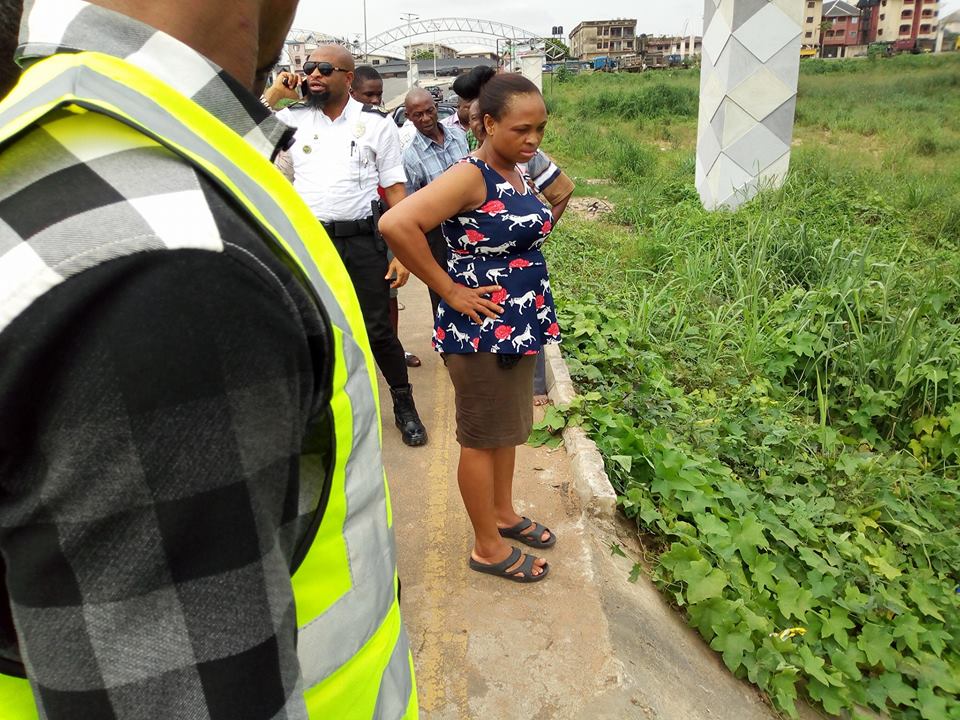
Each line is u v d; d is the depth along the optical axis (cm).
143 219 54
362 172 369
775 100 942
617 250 777
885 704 291
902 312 526
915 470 438
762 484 386
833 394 513
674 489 337
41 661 54
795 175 984
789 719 265
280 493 60
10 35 88
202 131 65
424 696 232
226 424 55
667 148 1814
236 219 59
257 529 58
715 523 317
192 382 53
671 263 719
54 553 53
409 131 483
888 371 496
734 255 664
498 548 279
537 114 221
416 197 221
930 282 573
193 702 56
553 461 362
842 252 673
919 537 373
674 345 520
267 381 57
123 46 64
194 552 55
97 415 51
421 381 484
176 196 56
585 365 456
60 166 57
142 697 55
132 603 54
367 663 81
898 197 998
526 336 237
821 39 9506
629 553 310
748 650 277
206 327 53
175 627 55
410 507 338
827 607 315
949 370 489
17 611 55
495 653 247
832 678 276
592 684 233
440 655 247
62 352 51
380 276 378
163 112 62
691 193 1080
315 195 364
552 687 234
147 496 53
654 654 258
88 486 52
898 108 2455
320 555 72
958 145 1594
